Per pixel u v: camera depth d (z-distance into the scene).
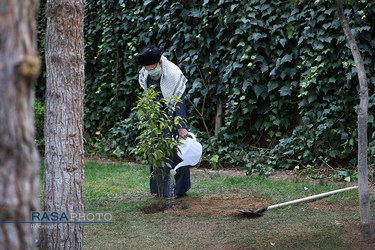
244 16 7.61
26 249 1.52
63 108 3.35
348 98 6.92
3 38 1.42
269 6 7.44
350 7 6.70
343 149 7.23
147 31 9.37
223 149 8.08
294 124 7.91
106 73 9.95
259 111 7.95
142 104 5.22
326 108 7.26
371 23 6.63
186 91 8.82
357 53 3.75
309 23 7.04
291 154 7.37
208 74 8.45
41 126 9.96
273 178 6.97
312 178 6.89
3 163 1.43
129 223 4.71
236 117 8.04
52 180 3.35
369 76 6.75
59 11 3.32
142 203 5.59
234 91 7.91
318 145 7.31
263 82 7.82
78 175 3.42
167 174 5.77
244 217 4.77
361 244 3.60
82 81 3.48
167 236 4.22
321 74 7.14
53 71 3.35
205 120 8.83
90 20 10.59
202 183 6.70
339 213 4.67
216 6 8.04
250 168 7.39
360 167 3.76
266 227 4.32
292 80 7.62
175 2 8.50
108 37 10.02
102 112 10.35
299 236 3.95
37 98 11.50
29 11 1.50
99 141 10.41
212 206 5.32
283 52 7.58
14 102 1.44
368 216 3.73
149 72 5.75
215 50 8.31
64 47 3.33
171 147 5.04
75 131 3.40
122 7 9.76
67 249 3.35
